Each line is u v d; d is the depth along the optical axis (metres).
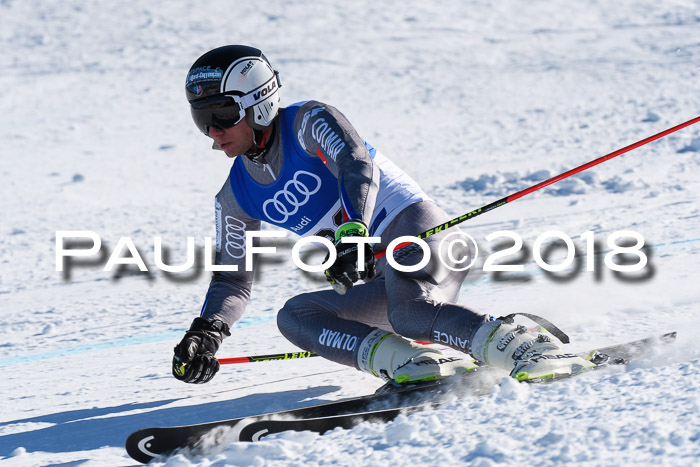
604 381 7.82
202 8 103.25
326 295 10.52
